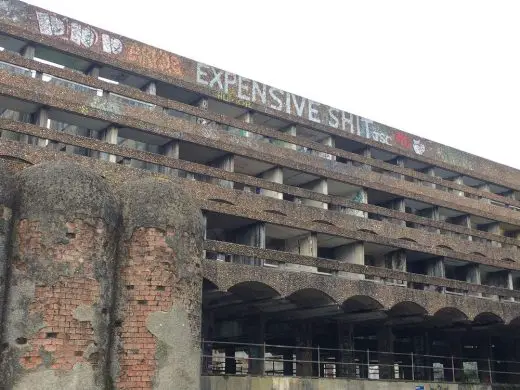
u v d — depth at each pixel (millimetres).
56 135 25672
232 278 23438
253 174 35844
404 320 30547
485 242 43938
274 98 37562
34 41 28719
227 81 35719
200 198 28969
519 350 37969
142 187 15477
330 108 40094
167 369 14016
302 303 26297
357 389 25781
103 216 14328
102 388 13469
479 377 38000
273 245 33656
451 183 43375
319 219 33594
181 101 35344
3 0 28625
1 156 23828
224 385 21609
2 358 12781
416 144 44031
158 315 14266
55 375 12828
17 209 13789
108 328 13953
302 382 23891
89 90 30375
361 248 33719
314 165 36750
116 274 14539
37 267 13312
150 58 33031
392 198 40062
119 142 33188
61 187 14023
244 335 30016
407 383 28000
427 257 37594
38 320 13000
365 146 41031
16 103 26828
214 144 31484
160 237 14836
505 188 48594
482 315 30844
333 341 33062
